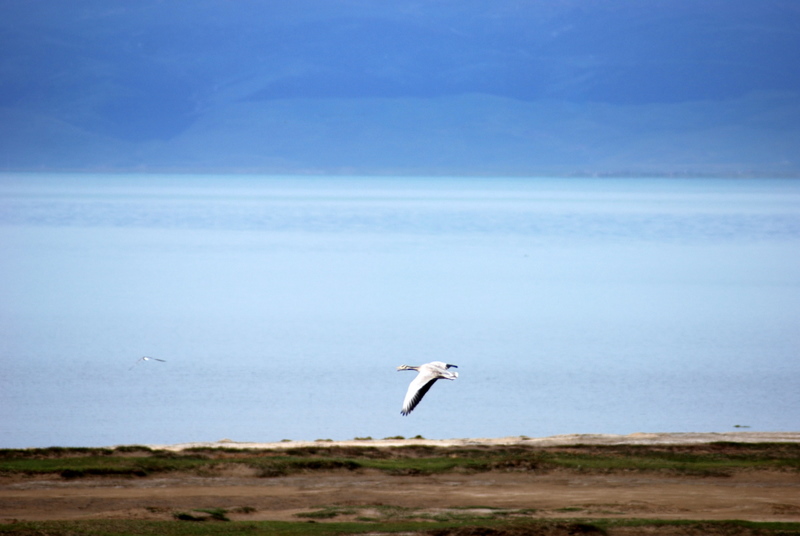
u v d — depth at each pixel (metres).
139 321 96.06
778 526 28.05
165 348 80.31
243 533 27.55
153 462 35.72
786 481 34.78
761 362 73.94
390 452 39.22
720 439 42.72
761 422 54.97
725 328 92.50
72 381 66.31
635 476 35.41
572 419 56.16
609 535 27.55
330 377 68.44
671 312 104.31
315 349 80.38
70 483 33.22
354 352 79.00
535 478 35.19
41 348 79.81
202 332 89.44
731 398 61.28
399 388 64.81
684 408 58.53
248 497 32.22
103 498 31.48
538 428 54.28
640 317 100.56
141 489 32.81
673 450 39.56
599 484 34.38
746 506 31.38
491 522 28.58
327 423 55.50
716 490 33.56
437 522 29.00
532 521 28.38
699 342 84.12
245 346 81.50
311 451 39.03
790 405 59.19
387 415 57.41
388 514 30.11
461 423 55.66
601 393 63.19
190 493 32.44
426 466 36.38
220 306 108.06
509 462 36.62
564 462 36.97
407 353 78.56
